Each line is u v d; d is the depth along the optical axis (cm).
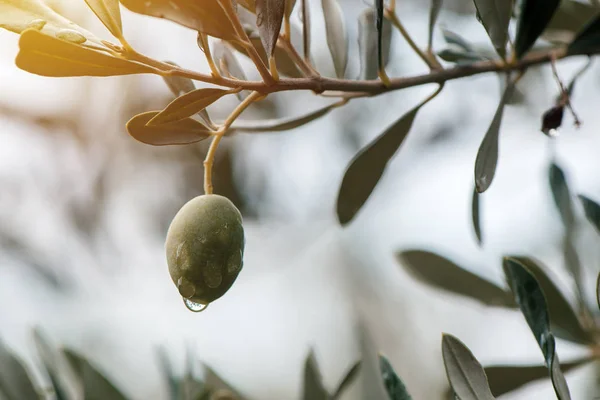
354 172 45
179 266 40
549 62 44
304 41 44
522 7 43
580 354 46
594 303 49
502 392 44
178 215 41
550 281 46
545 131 46
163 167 78
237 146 73
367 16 46
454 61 46
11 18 39
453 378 40
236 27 39
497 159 42
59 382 46
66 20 40
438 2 45
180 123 41
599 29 43
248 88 40
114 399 46
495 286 48
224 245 40
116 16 39
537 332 40
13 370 46
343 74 45
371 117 75
